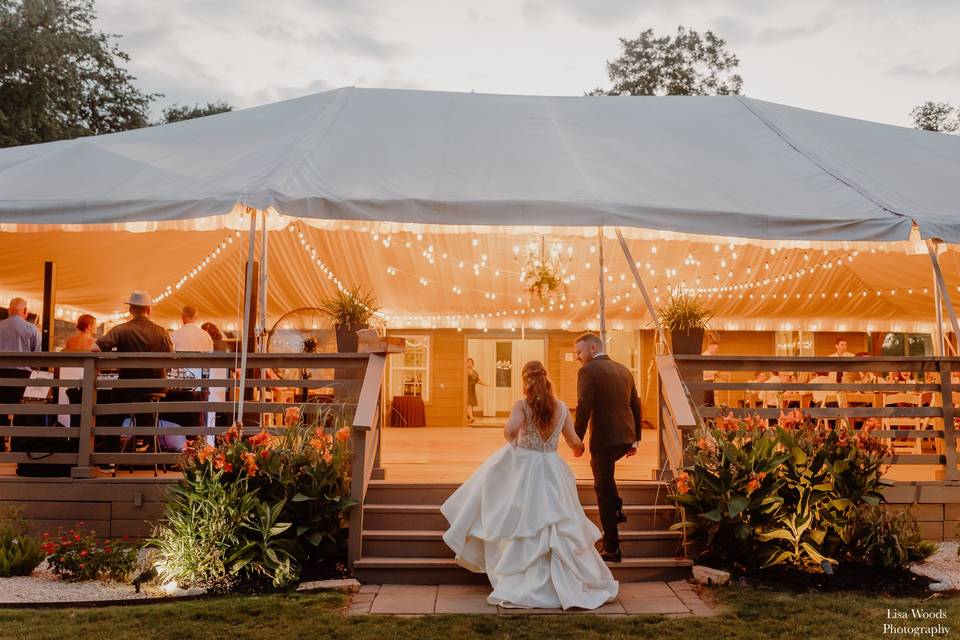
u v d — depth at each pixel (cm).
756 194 783
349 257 1259
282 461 566
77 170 774
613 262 1253
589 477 683
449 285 1352
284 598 503
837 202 773
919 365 707
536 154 834
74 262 1162
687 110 1035
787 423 599
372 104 988
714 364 697
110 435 671
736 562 573
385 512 603
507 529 512
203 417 764
